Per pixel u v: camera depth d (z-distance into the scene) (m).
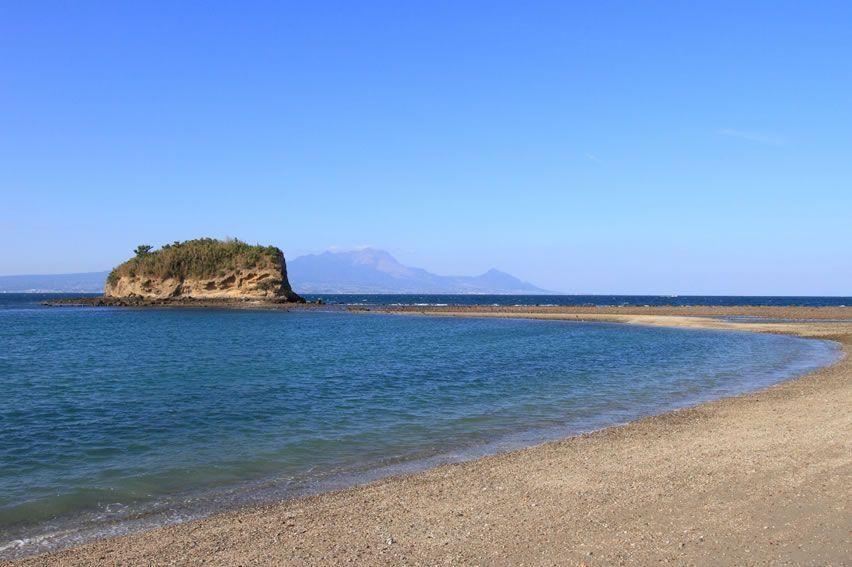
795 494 10.45
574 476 12.37
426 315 95.31
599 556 8.26
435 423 18.70
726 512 9.73
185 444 16.19
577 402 22.19
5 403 22.08
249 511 11.04
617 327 66.69
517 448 15.60
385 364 33.88
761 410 19.14
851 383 24.73
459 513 10.35
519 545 8.78
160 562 8.65
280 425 18.44
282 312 105.25
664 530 9.11
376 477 13.23
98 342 48.88
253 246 134.75
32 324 72.81
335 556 8.66
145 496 12.12
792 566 7.72
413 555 8.59
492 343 47.66
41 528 10.48
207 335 56.62
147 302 126.12
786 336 53.69
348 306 125.25
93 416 19.78
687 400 22.48
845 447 13.67
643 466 12.90
